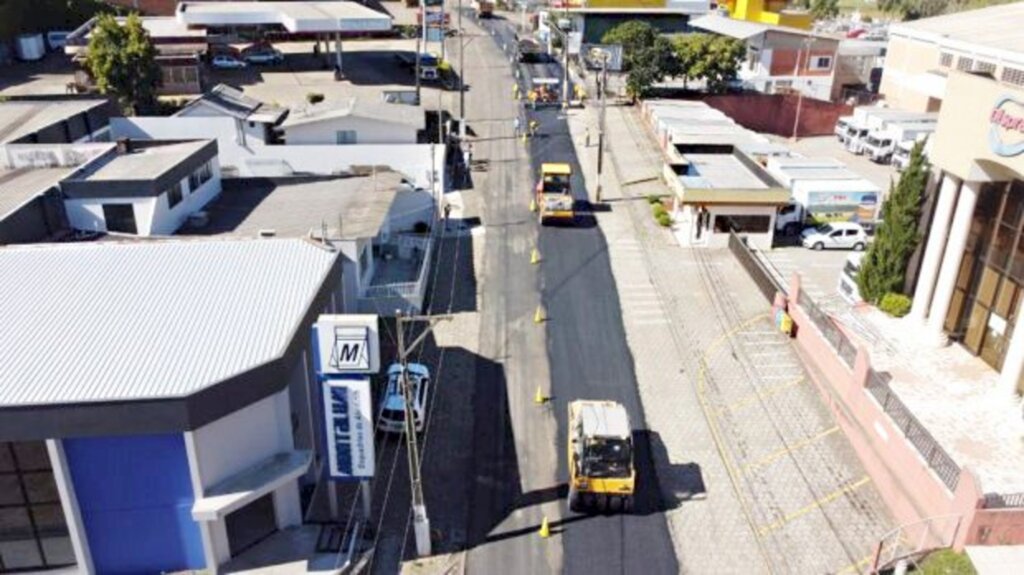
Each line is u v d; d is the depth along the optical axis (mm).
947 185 33375
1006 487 25516
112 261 30375
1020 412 29406
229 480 24047
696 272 45688
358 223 39688
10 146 43000
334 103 59625
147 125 54250
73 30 90250
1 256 30531
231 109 55656
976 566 23297
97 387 22031
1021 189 30891
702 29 95188
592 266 46469
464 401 33875
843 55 86125
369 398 24281
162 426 21734
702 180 50812
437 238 50094
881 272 37750
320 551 25234
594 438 27094
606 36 83375
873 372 29859
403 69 87000
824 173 54344
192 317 26172
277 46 96438
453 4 131000
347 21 80062
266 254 31422
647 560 25703
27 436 21266
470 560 25703
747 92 82812
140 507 23328
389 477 29266
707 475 29422
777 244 49969
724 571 25250
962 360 33281
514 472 29797
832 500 28078
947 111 32438
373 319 23344
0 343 24234
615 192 58375
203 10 82375
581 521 27375
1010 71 54781
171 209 39719
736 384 34875
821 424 32094
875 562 24641
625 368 36281
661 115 68938
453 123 71188
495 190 58375
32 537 23281
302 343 26000
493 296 42875
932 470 25625
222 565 24531
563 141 69188
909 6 150000
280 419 25047
